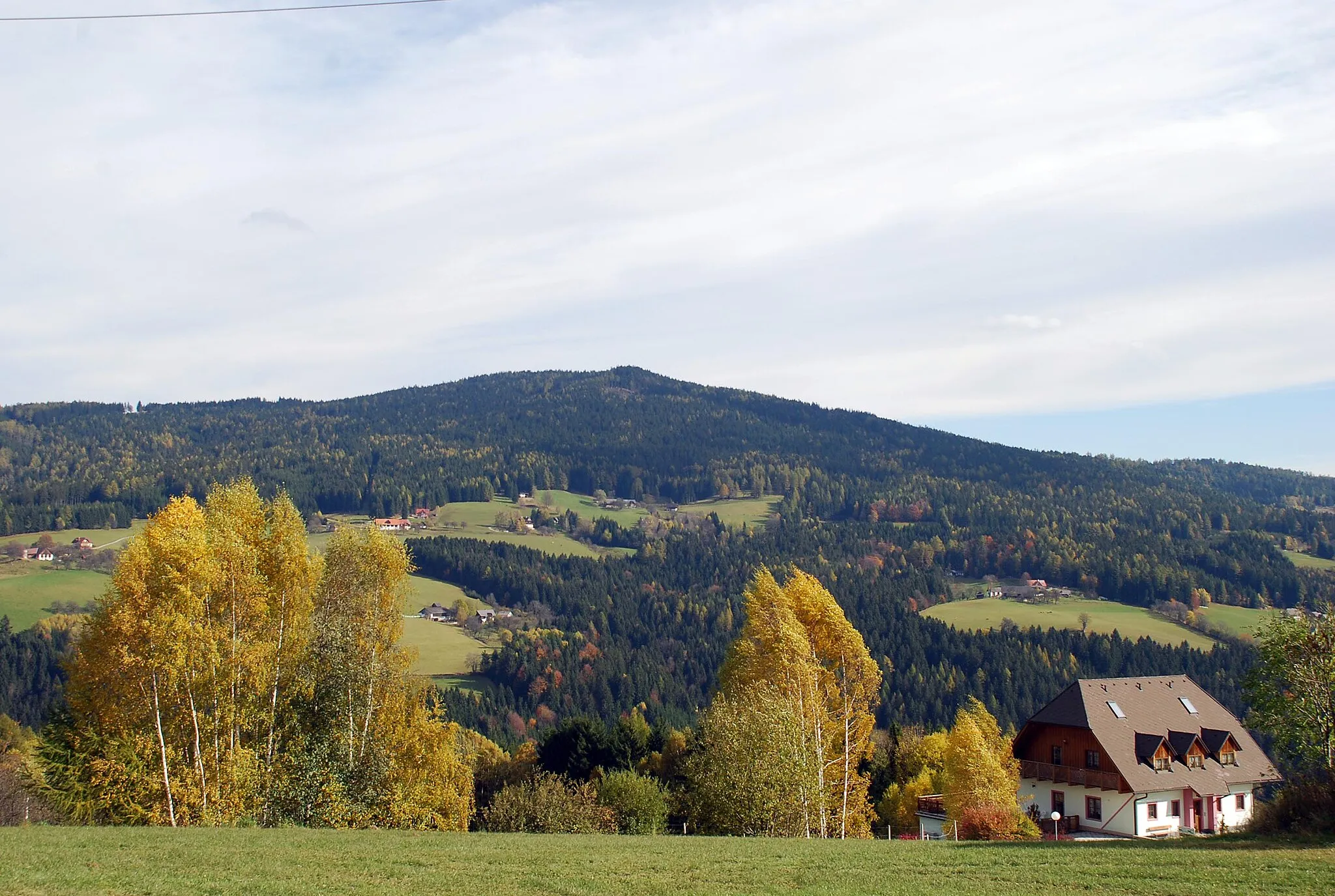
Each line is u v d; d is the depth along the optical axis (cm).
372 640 3891
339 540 4038
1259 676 3194
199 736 3506
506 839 2930
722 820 3850
